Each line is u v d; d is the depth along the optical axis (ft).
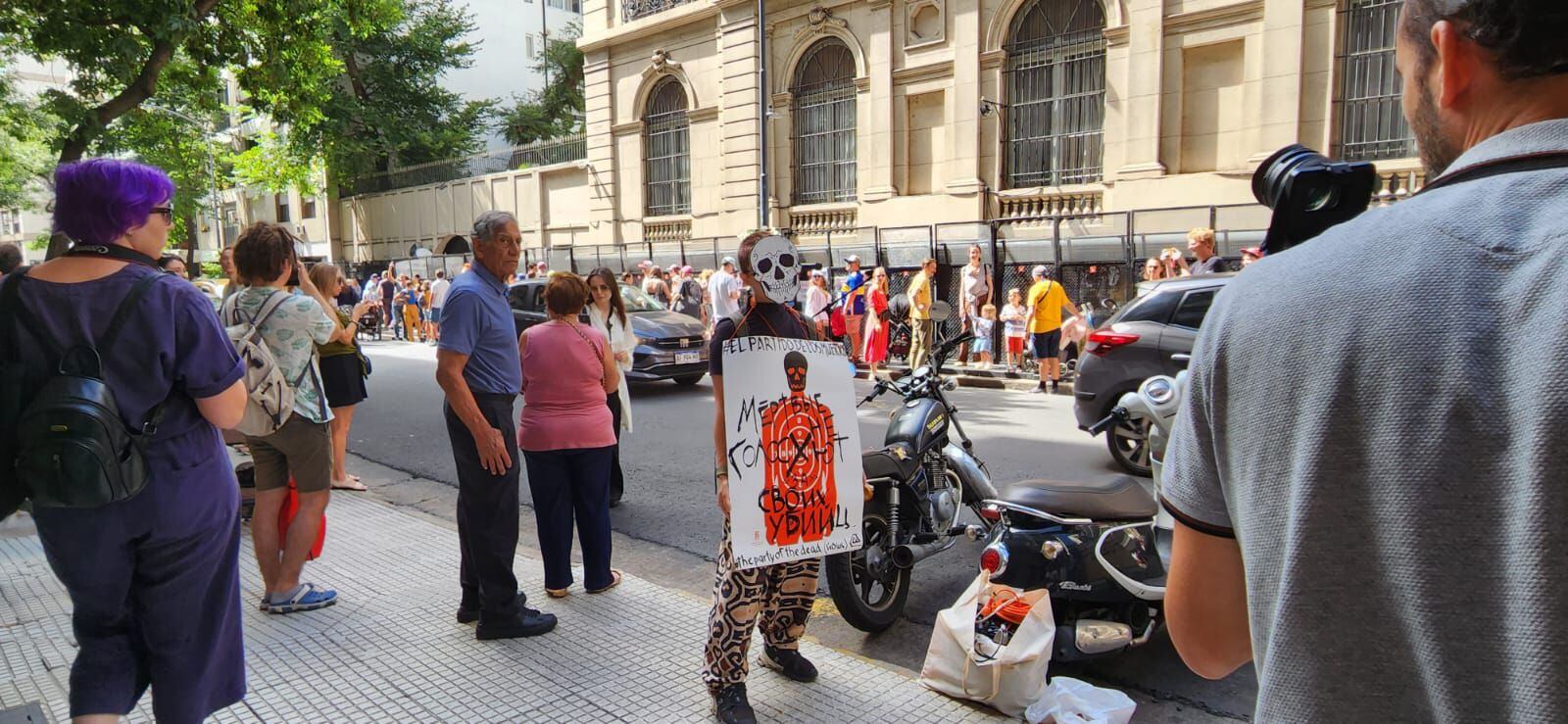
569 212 88.33
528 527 19.56
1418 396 2.61
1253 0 44.91
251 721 10.24
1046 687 10.60
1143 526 12.25
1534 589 2.38
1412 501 2.60
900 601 13.78
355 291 77.46
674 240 75.66
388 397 39.60
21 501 7.41
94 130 31.73
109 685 7.89
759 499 10.14
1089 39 51.37
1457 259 2.70
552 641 12.43
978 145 55.42
